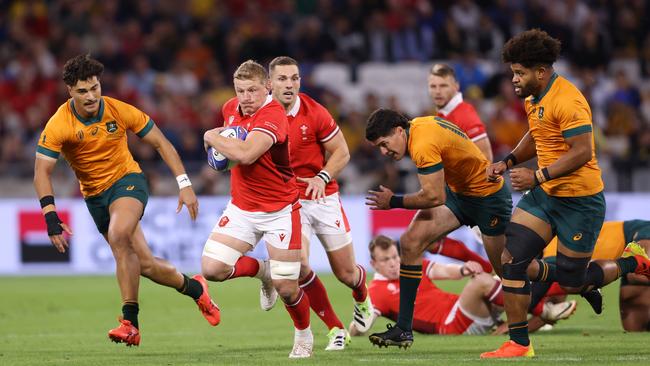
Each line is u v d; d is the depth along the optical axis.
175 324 36.47
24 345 29.80
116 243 26.66
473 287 31.33
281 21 82.44
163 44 77.94
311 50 78.75
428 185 25.50
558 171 23.44
